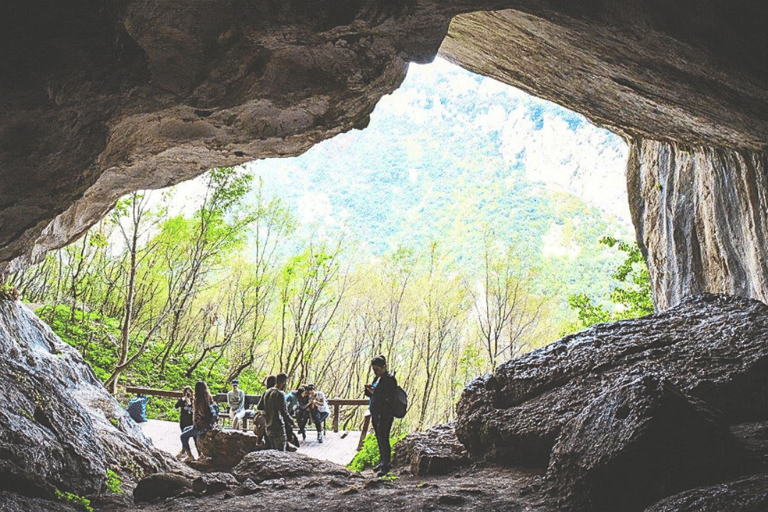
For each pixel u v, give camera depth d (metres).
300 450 17.69
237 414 18.86
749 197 11.88
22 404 9.57
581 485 7.13
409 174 121.94
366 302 39.25
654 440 6.79
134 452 11.51
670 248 15.15
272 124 8.80
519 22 8.68
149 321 33.25
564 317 45.47
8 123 6.52
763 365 9.18
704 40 7.50
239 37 6.99
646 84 9.55
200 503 8.73
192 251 28.11
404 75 8.66
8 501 7.31
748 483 6.08
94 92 6.76
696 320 10.62
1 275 10.86
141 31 6.54
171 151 9.59
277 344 36.88
